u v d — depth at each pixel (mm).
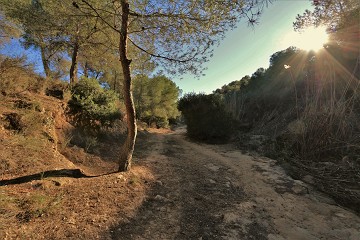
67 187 4328
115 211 3887
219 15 4582
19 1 8164
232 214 4391
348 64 11258
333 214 4707
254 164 7801
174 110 28047
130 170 5801
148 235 3482
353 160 6691
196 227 3871
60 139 6852
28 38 10867
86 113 8828
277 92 15734
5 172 4312
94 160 6652
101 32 7004
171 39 5531
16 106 6438
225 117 12336
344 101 8609
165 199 4672
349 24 10969
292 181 6312
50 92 8859
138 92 22750
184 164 7477
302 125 8797
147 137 12930
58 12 6246
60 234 3068
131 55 6512
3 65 6863
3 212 3148
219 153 9508
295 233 3988
